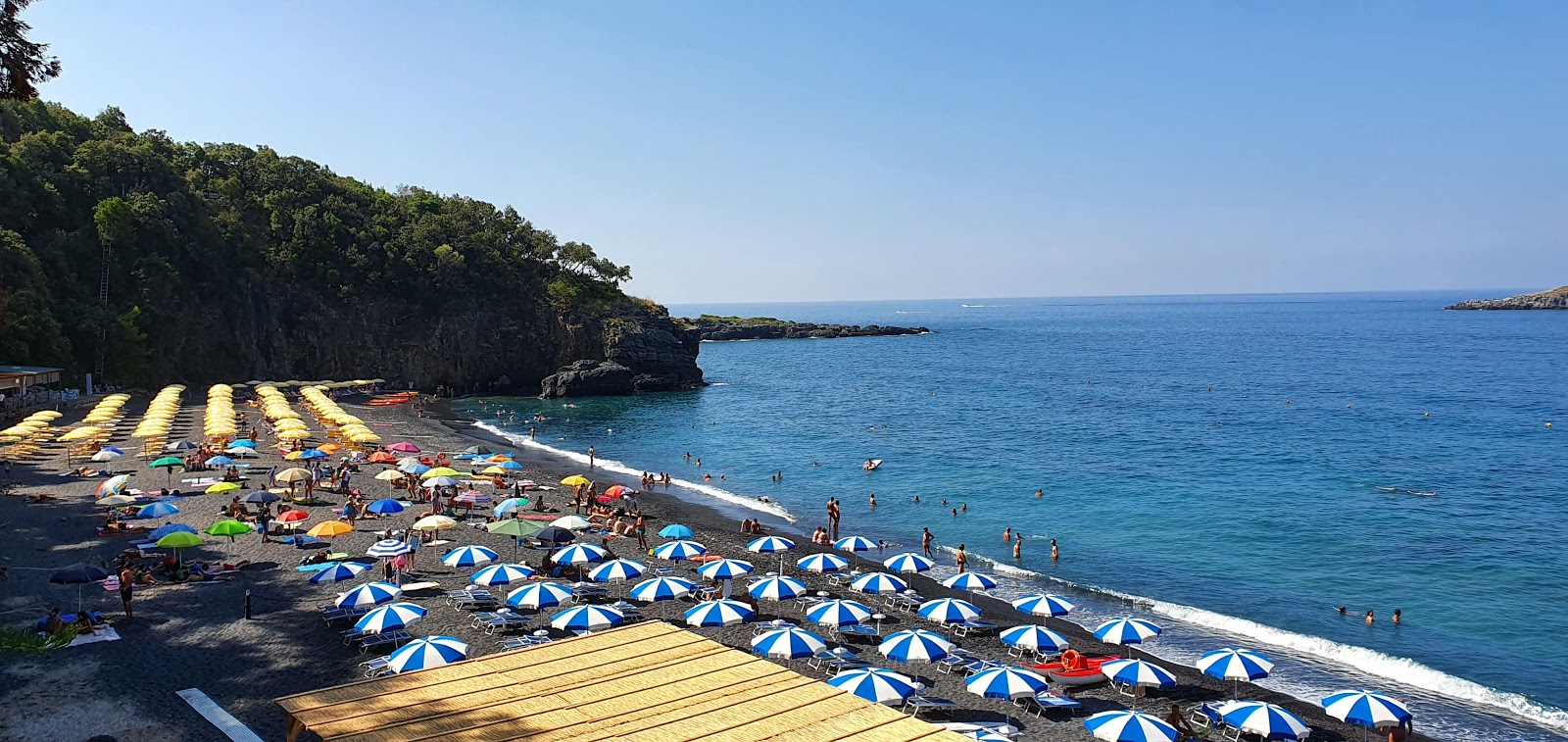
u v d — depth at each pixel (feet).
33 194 337.72
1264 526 177.99
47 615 98.02
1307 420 331.57
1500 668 107.65
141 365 329.11
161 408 242.17
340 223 448.65
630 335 466.70
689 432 315.99
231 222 412.16
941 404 397.60
